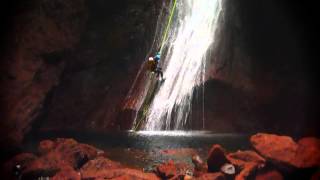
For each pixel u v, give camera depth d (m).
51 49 15.13
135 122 19.62
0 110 11.92
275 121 19.45
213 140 15.45
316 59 19.52
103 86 20.59
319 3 18.25
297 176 8.24
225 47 20.89
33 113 13.59
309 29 19.47
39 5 14.86
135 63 21.14
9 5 13.38
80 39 18.27
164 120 19.86
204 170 9.17
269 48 20.94
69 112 19.28
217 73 20.00
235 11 21.05
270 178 8.29
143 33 21.17
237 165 8.64
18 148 11.69
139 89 20.55
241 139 15.80
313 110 19.16
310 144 8.41
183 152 12.47
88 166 9.58
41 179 8.67
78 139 15.00
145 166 10.30
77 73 19.67
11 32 13.40
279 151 8.36
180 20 21.69
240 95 19.84
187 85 20.33
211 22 21.58
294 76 20.05
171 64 21.06
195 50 21.30
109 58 20.67
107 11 20.27
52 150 9.92
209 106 19.98
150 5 21.05
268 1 20.08
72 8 16.56
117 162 10.54
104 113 20.00
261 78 20.44
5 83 12.60
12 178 8.78
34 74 13.99
